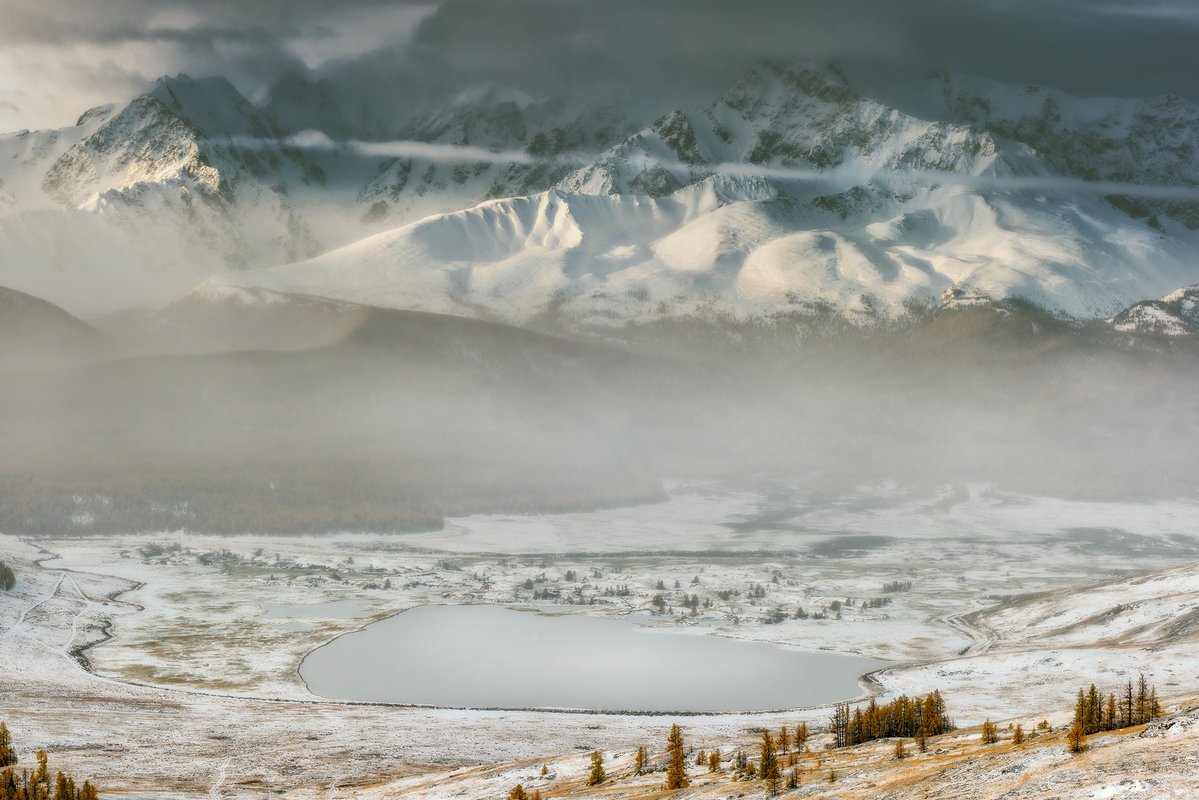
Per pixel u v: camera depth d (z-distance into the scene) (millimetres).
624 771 150000
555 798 135250
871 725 161750
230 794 157125
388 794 154750
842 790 115438
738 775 132500
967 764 113312
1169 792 88938
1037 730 131250
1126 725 119625
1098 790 93312
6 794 138125
